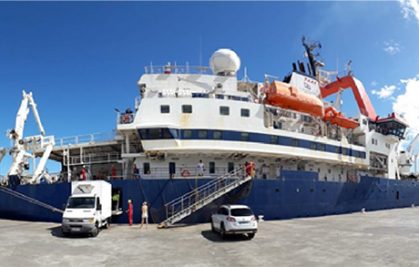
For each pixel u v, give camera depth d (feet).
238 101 92.38
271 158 100.58
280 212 90.38
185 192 82.48
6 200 88.07
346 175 121.49
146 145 85.92
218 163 93.81
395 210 124.88
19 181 88.63
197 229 71.00
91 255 45.88
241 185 84.99
